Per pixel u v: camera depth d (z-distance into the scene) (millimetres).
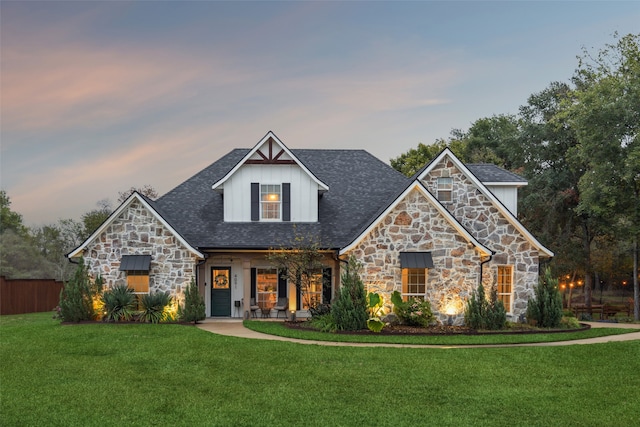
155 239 22500
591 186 32281
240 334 19094
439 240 21562
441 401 11156
